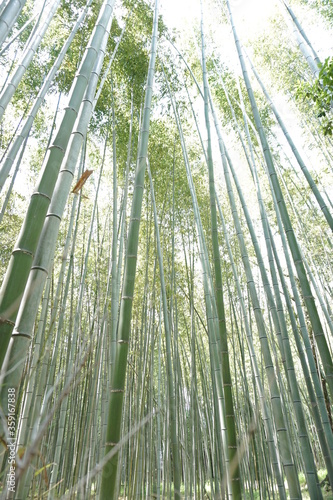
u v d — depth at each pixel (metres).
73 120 1.58
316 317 2.53
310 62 3.45
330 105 3.42
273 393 2.51
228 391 2.58
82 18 3.60
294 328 3.19
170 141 6.16
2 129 5.84
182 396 4.61
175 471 2.41
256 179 3.92
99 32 1.97
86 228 6.36
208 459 4.66
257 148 6.91
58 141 1.48
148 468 3.98
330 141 6.25
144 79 5.48
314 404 2.78
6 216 6.38
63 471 3.61
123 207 4.02
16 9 2.54
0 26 2.38
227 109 6.93
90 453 3.42
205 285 3.48
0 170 3.25
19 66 3.31
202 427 5.16
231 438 2.44
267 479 5.16
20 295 1.16
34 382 2.41
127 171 4.16
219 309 2.83
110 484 1.40
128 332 1.74
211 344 3.22
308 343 3.43
